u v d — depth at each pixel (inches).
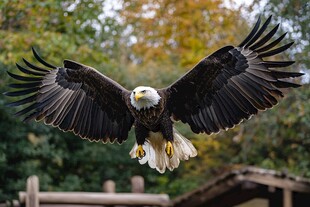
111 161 834.8
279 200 616.7
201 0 923.4
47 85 373.1
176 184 826.2
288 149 727.7
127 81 850.1
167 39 954.7
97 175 831.7
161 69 877.8
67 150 810.8
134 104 352.5
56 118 372.2
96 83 370.0
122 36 954.1
